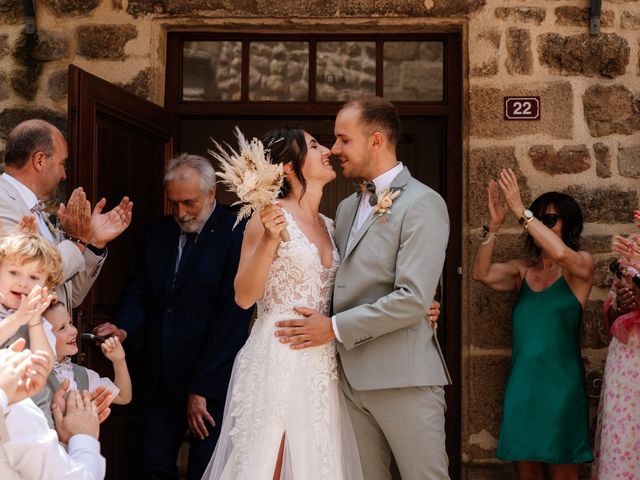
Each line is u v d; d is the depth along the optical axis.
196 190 4.39
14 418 2.47
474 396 4.73
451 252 4.98
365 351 3.50
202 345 4.38
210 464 3.69
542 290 4.41
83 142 4.25
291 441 3.40
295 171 3.66
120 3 4.97
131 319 4.49
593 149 4.80
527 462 4.41
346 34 5.11
